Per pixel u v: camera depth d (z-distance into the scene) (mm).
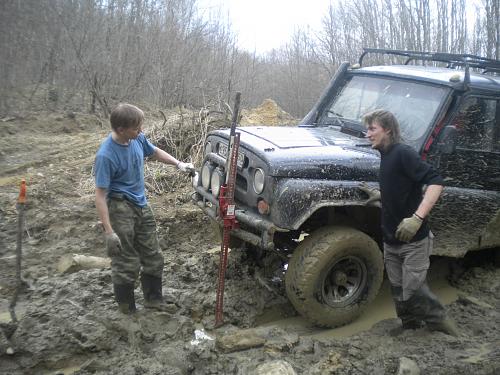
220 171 4691
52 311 4219
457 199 4910
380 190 4047
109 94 17188
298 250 4340
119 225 4031
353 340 4223
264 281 4965
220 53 20703
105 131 13367
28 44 15570
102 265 5262
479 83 4906
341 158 4395
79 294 4516
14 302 4035
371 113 3936
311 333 4480
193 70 19047
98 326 4062
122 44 17594
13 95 14859
